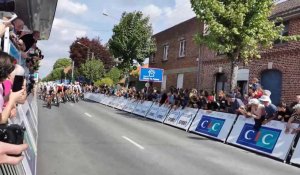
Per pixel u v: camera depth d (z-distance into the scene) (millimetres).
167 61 31641
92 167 7832
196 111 16016
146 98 23750
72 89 32219
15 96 3051
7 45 4285
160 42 33750
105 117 18734
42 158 8406
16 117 4047
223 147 11906
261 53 18859
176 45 29922
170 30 31375
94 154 9164
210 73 24109
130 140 11609
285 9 18859
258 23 15891
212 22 15758
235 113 13570
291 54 16875
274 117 11789
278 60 17688
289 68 16953
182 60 28562
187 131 15703
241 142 12273
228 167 8719
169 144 11438
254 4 15883
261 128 11719
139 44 34344
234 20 15680
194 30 26703
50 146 9875
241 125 12719
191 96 17203
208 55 24516
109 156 9039
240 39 16094
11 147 1930
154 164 8477
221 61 22859
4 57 2588
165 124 17938
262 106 11664
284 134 10766
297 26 17047
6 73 2584
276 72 17953
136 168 7977
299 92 16203
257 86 14156
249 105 12680
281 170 8898
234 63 16578
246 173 8227
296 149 10055
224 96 15648
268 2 15984
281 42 17609
